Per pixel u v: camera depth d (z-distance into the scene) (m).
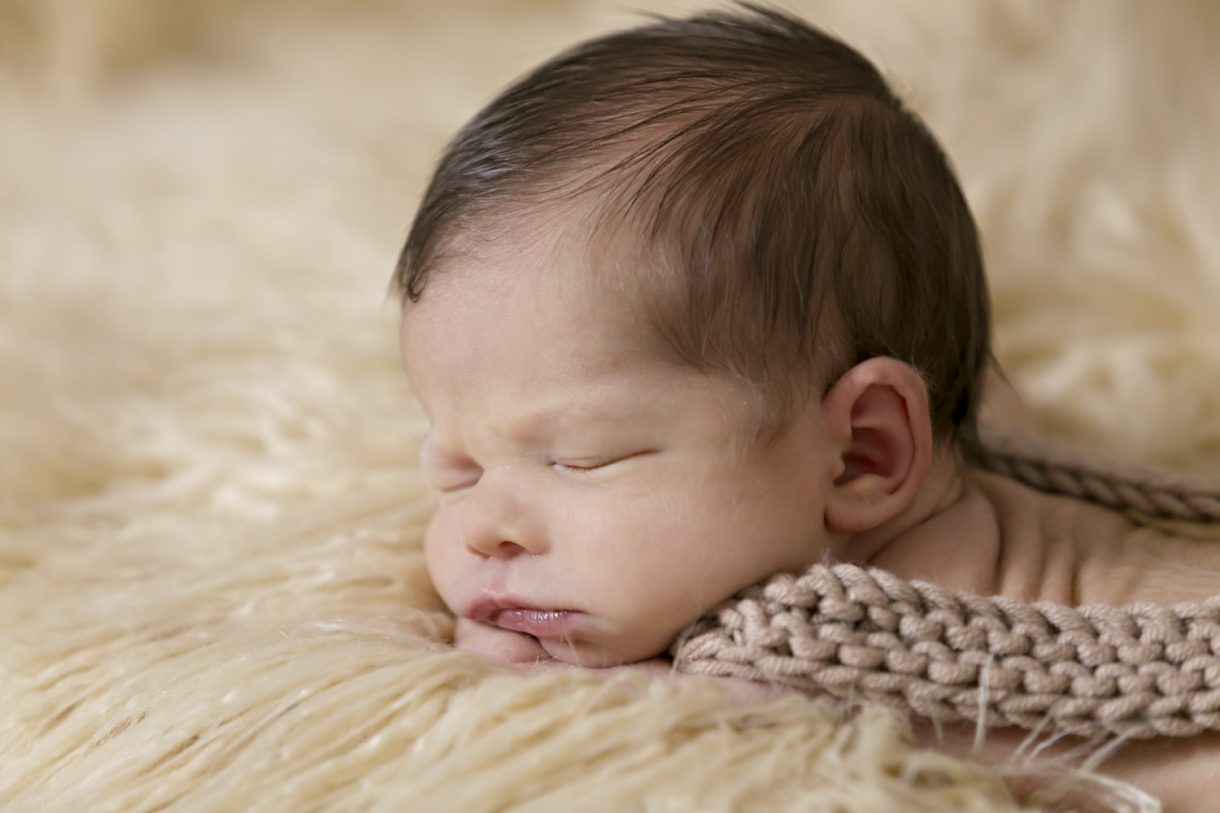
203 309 1.65
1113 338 1.53
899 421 1.00
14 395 1.43
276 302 1.63
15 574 1.17
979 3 1.99
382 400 1.39
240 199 1.90
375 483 1.26
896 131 1.09
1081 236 1.67
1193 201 1.67
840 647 0.89
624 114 1.03
